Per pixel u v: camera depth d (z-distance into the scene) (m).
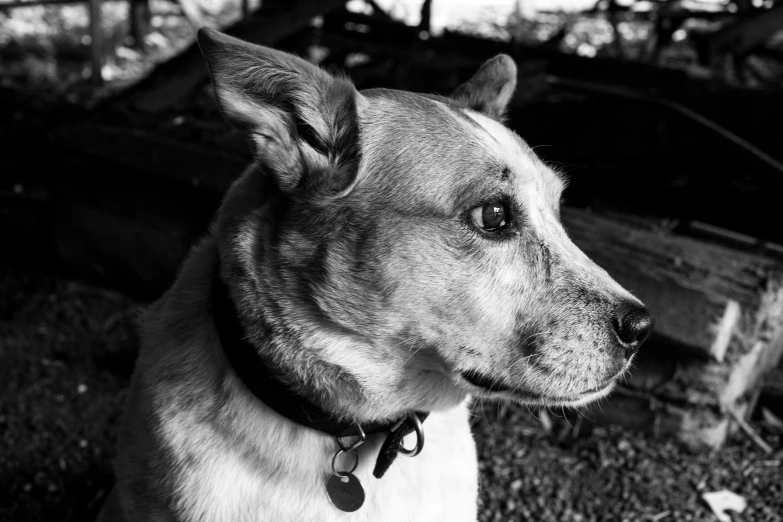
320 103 0.58
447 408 0.61
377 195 0.58
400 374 0.59
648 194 1.10
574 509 0.83
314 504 0.57
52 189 1.28
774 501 0.84
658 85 1.47
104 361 1.07
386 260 0.57
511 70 0.70
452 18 2.84
